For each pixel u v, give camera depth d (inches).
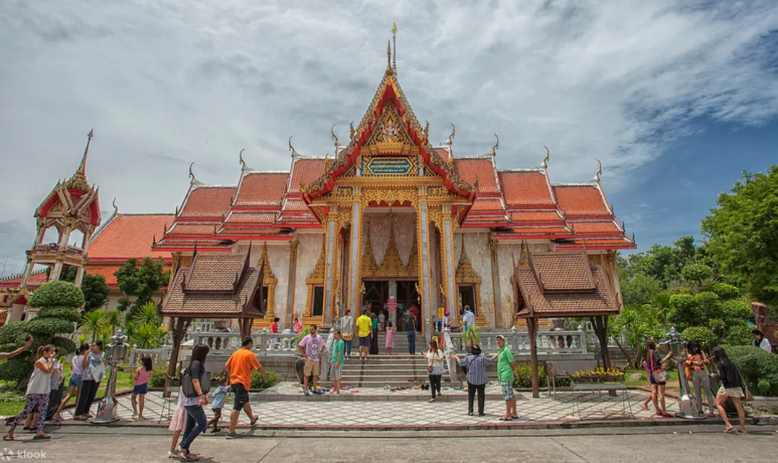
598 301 524.4
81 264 1400.1
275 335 664.4
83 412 413.1
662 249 2342.5
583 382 504.4
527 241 1205.7
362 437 347.3
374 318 732.7
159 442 336.2
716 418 398.0
